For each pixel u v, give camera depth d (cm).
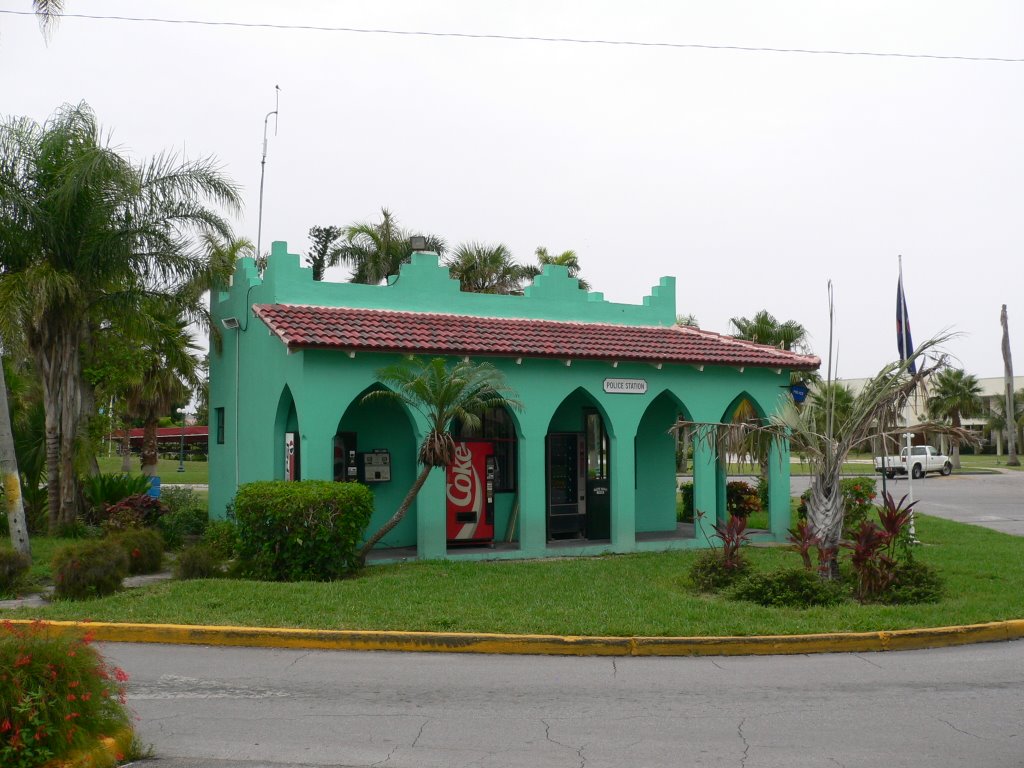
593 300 1920
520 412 1628
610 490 1748
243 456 1766
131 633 982
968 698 775
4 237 1800
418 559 1544
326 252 3694
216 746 642
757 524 2144
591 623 1003
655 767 604
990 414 7562
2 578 1199
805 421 1288
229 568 1352
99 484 1986
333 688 803
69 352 1880
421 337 1555
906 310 1806
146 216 1891
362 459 1698
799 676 855
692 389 1795
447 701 763
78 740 563
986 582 1306
